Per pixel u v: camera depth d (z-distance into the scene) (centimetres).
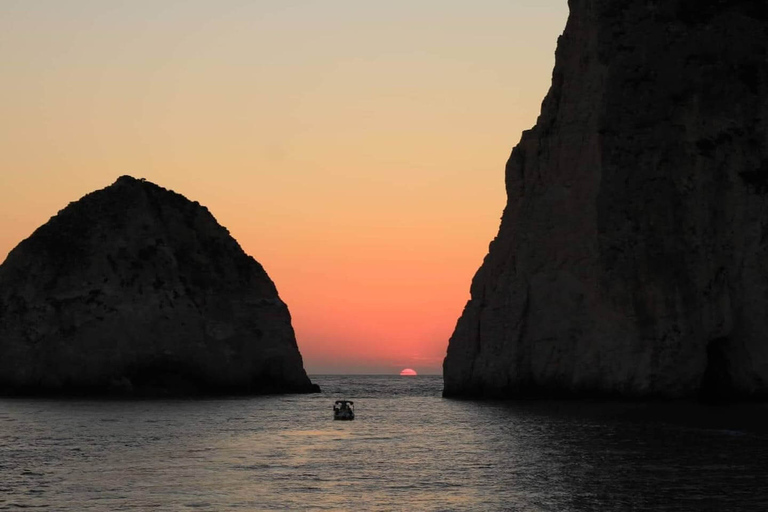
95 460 7419
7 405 14025
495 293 14088
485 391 14062
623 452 7275
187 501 5666
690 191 12175
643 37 12812
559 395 12838
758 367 11825
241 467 7038
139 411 12875
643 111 12538
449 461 7269
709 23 12794
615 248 12150
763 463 6644
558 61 14112
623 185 12319
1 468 6962
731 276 11981
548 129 13862
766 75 12569
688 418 9738
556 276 13075
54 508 5472
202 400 15700
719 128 12344
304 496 5816
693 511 5159
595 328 12369
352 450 8125
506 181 14588
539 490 5859
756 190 12138
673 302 11825
